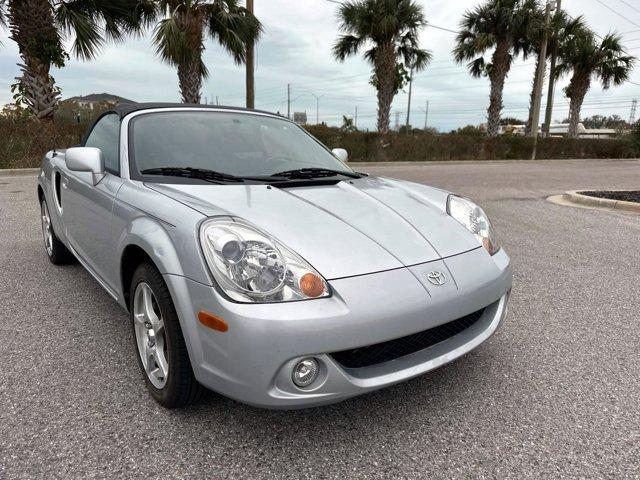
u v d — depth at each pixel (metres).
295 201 2.37
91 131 3.61
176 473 1.81
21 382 2.40
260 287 1.76
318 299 1.81
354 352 1.94
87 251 3.09
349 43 20.98
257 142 3.10
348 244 2.07
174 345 1.99
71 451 1.91
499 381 2.54
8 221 5.87
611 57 28.69
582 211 7.89
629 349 2.93
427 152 21.00
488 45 23.75
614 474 1.87
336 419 2.18
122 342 2.84
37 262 4.31
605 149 28.83
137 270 2.23
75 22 11.61
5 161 11.16
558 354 2.86
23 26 11.32
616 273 4.47
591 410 2.29
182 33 12.75
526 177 14.23
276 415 2.19
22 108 11.97
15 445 1.94
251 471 1.84
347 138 18.44
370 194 2.69
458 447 2.01
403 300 1.93
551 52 28.02
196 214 2.01
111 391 2.34
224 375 1.80
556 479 1.83
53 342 2.83
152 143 2.79
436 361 2.09
